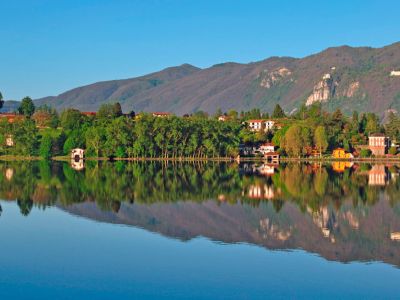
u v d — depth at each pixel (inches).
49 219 3292.3
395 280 2094.0
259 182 5905.5
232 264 2281.0
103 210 3661.4
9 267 2225.6
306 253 2480.3
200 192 4837.6
